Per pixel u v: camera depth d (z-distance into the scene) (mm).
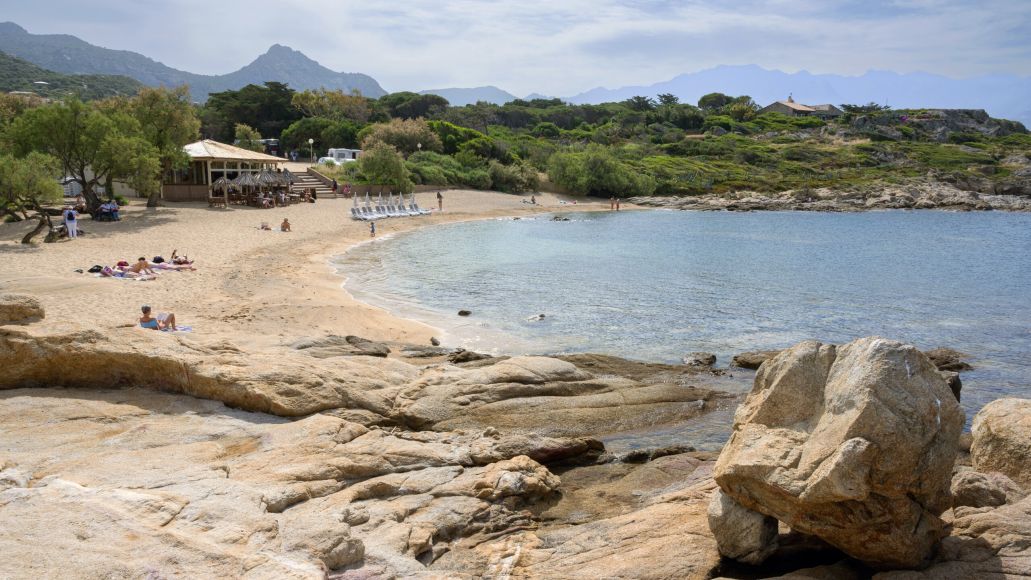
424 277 31016
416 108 127812
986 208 78938
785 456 6656
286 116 108875
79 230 34625
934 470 6215
